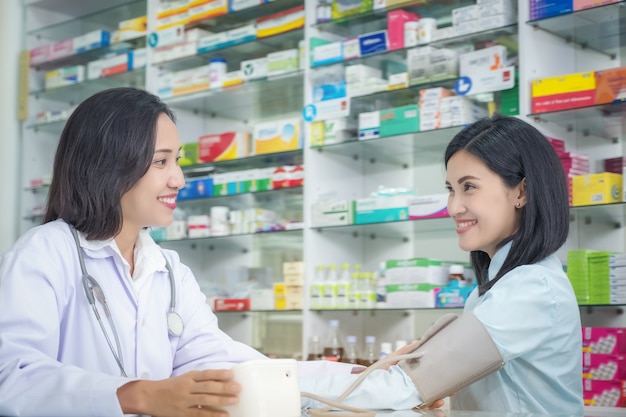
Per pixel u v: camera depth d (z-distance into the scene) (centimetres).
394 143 402
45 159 561
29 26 564
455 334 156
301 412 135
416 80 381
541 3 338
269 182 437
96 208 157
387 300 384
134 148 157
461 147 184
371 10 402
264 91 462
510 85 348
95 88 546
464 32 368
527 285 168
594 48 361
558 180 179
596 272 313
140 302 165
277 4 443
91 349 157
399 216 384
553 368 174
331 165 426
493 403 176
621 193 323
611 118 338
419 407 153
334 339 396
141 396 118
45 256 151
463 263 386
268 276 469
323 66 417
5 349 133
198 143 479
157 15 495
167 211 164
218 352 172
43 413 121
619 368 302
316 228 411
